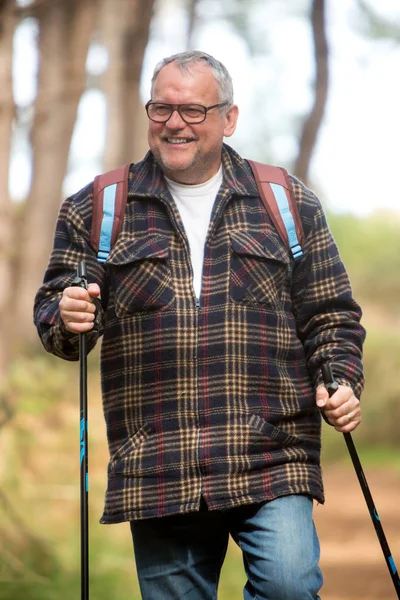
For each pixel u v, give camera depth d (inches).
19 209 1535.4
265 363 339.9
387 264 1955.0
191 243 347.6
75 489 745.0
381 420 1357.0
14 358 1031.0
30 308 1296.8
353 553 778.8
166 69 348.5
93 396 1044.5
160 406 336.5
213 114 346.3
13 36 746.8
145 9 1384.1
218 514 344.8
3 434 724.7
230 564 645.3
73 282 333.4
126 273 342.0
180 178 351.6
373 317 1839.3
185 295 340.5
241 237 345.7
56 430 887.7
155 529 343.3
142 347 339.3
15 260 1251.8
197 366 336.5
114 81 1433.3
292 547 330.0
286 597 328.5
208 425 334.0
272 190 356.2
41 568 598.9
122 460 338.0
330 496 1019.9
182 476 332.2
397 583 342.6
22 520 631.8
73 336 345.4
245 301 340.5
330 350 348.8
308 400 348.5
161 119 346.3
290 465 339.9
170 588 343.6
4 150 791.1
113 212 350.6
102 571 607.2
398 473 1151.6
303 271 357.1
